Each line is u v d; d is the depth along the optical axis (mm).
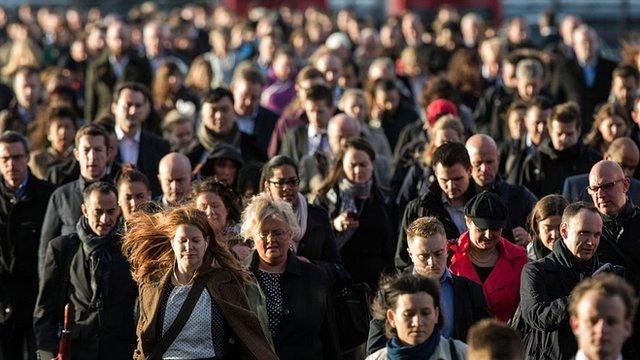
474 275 24031
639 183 27453
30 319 28000
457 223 26250
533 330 22438
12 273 27891
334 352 23859
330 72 38531
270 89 41188
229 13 64062
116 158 31328
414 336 19641
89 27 55688
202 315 21766
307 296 23500
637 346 23172
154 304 21812
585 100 42719
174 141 34031
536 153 29719
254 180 27562
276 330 23406
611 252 24344
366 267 27469
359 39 54875
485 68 45094
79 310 24547
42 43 57125
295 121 34344
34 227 28062
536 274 22234
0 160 28062
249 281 22297
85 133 27391
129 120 31531
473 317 22547
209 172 29094
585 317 17125
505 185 26938
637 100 32719
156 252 22094
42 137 32688
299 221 25656
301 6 75250
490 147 26562
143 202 25359
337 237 27438
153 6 67562
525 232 26000
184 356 21719
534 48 49562
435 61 47312
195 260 21766
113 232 24672
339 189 27672
